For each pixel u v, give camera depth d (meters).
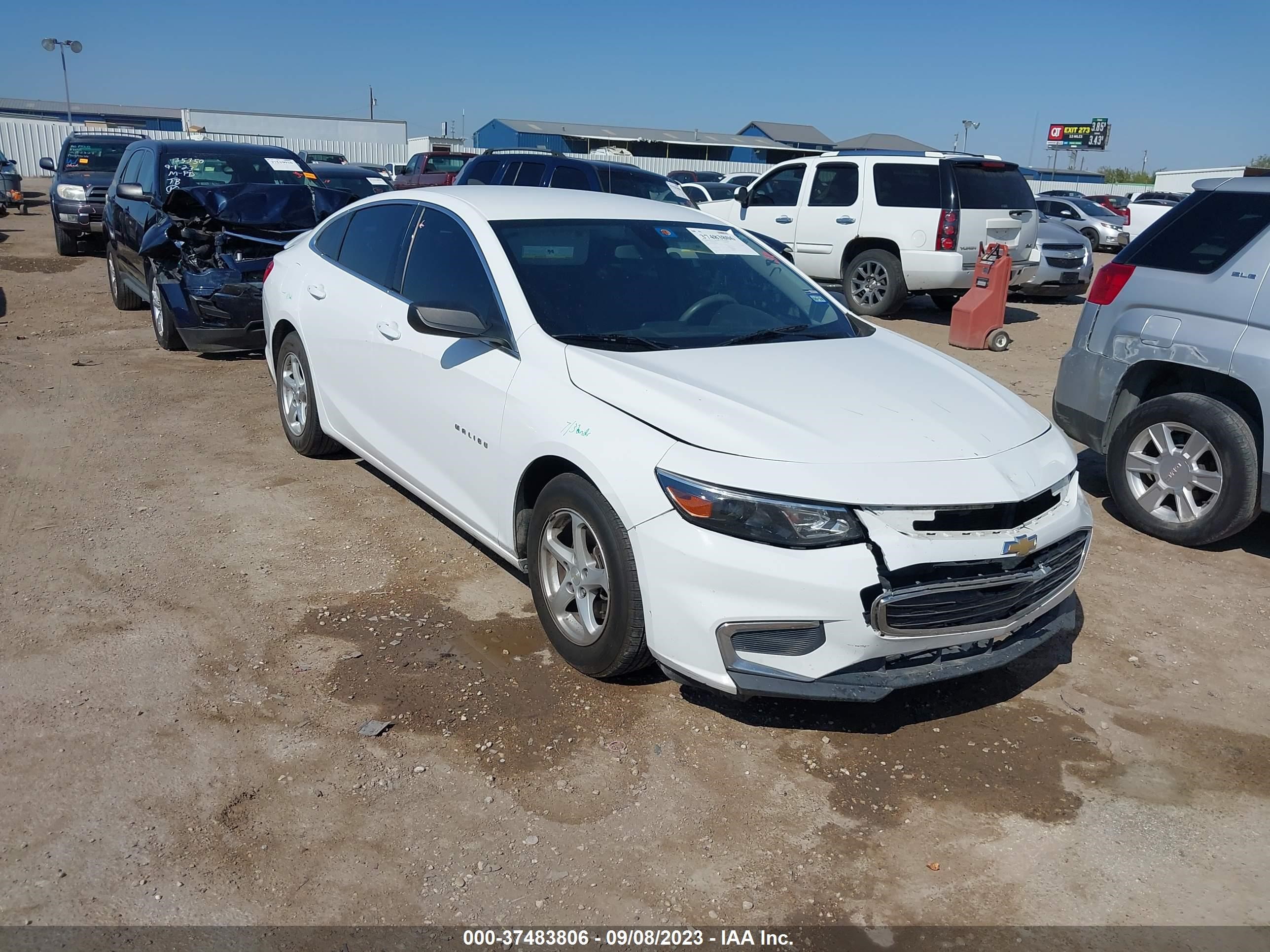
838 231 12.11
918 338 11.16
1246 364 4.66
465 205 4.41
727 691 3.08
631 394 3.35
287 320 5.59
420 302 4.46
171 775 2.99
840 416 3.31
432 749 3.18
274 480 5.50
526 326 3.81
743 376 3.56
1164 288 5.06
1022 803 3.08
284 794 2.94
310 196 8.45
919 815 3.00
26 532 4.68
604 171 12.54
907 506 2.98
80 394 7.11
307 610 4.04
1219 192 4.98
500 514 3.87
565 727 3.33
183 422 6.52
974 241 11.53
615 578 3.27
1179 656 4.04
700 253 4.54
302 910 2.52
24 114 61.22
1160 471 5.14
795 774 3.16
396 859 2.71
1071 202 26.84
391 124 45.91
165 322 8.27
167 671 3.54
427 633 3.89
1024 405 3.84
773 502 2.96
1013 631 3.27
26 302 10.98
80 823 2.77
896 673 3.10
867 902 2.65
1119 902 2.68
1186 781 3.23
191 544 4.62
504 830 2.85
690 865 2.75
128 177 10.23
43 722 3.21
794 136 59.00
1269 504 4.68
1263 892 2.74
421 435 4.39
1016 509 3.15
